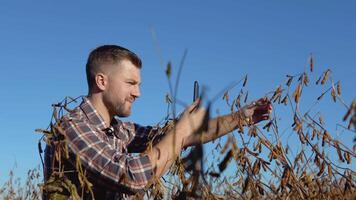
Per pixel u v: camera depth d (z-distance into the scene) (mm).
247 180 2402
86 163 3053
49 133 3104
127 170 2947
